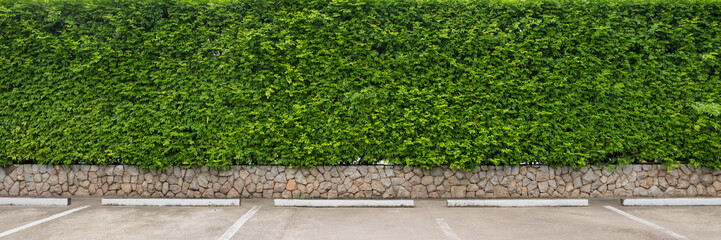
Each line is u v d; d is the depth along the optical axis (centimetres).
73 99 697
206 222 530
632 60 705
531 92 685
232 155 707
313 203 645
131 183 730
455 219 550
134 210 616
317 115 691
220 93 691
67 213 591
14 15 690
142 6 698
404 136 692
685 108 704
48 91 696
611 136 695
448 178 727
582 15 704
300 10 705
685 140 700
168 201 658
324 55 696
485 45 694
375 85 702
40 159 714
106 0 697
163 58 685
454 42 694
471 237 452
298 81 693
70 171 735
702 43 699
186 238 446
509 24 709
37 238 445
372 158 707
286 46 686
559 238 446
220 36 693
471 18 699
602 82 693
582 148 694
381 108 684
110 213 591
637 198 685
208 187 728
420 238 448
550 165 716
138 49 695
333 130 688
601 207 640
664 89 691
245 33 677
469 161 704
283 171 728
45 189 734
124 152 703
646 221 537
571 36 695
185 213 591
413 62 688
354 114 691
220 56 691
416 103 684
